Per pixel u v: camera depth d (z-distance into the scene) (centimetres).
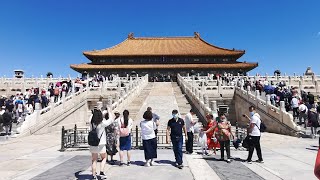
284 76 4412
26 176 949
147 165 1094
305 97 2811
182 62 7531
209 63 7425
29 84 4475
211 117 1445
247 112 3050
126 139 1125
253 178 922
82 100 3319
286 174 972
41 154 1383
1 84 4462
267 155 1343
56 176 948
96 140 887
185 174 976
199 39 8831
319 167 313
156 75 7006
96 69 6944
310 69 5159
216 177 934
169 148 1547
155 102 3156
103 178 904
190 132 1405
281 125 2292
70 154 1382
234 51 7450
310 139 1927
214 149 1377
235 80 4106
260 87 3400
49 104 2678
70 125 2878
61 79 4622
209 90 3534
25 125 2170
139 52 7644
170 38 8831
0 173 1000
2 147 1608
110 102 2533
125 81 4031
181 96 3475
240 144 1642
